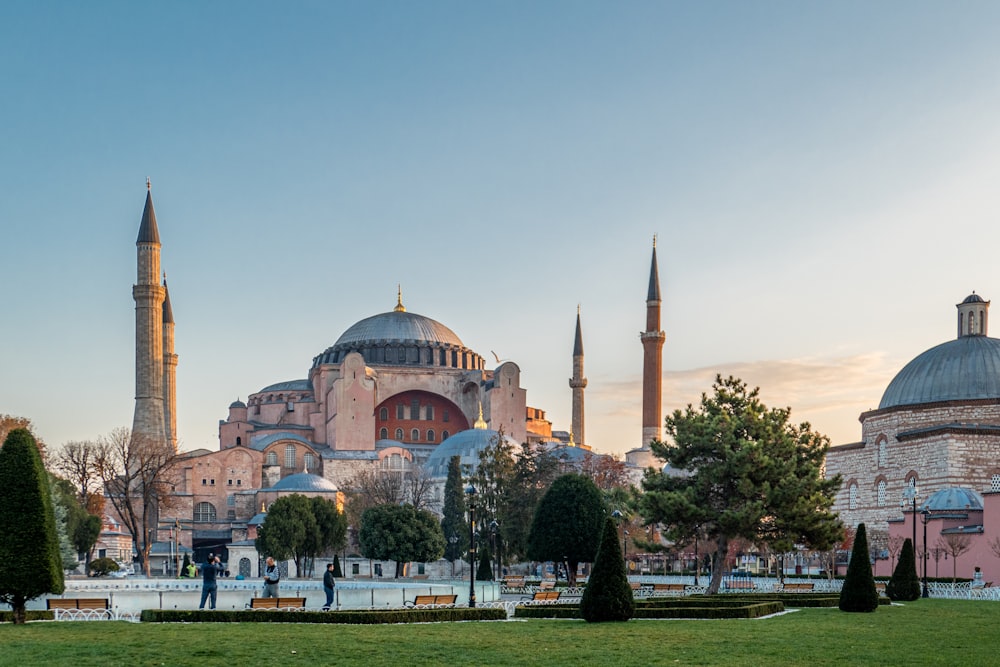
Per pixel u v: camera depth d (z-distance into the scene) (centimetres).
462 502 10881
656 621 3722
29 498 3325
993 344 9069
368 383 15262
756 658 2642
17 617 3338
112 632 3044
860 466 9475
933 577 6825
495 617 3850
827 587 6588
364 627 3356
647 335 14838
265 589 4062
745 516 5306
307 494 13138
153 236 13650
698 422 5669
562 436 18562
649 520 5591
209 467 14488
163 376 15438
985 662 2589
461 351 17188
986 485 8344
